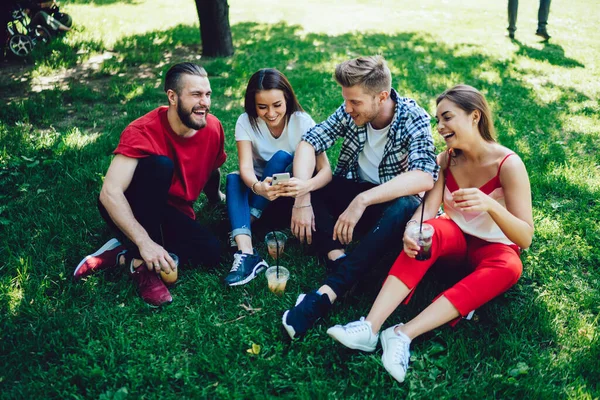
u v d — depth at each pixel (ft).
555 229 10.91
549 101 18.94
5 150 13.92
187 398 7.20
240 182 10.23
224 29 24.02
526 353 7.88
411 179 8.83
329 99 18.47
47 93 18.38
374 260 8.61
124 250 9.74
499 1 42.06
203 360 7.77
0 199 12.04
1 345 7.92
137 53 24.16
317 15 35.94
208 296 9.09
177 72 8.81
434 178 9.00
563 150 14.76
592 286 9.39
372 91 8.80
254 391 7.23
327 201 10.59
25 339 8.07
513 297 9.09
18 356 7.75
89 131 15.80
